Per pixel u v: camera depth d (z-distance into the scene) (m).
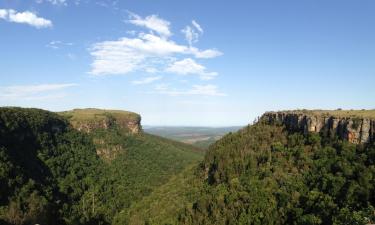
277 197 97.94
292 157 113.75
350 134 100.00
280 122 141.25
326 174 93.50
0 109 182.38
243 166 124.75
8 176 140.50
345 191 82.44
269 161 118.88
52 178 184.00
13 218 123.12
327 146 106.25
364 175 83.06
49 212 142.50
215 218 104.06
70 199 179.00
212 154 154.00
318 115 119.25
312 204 84.94
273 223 89.12
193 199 129.62
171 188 161.25
